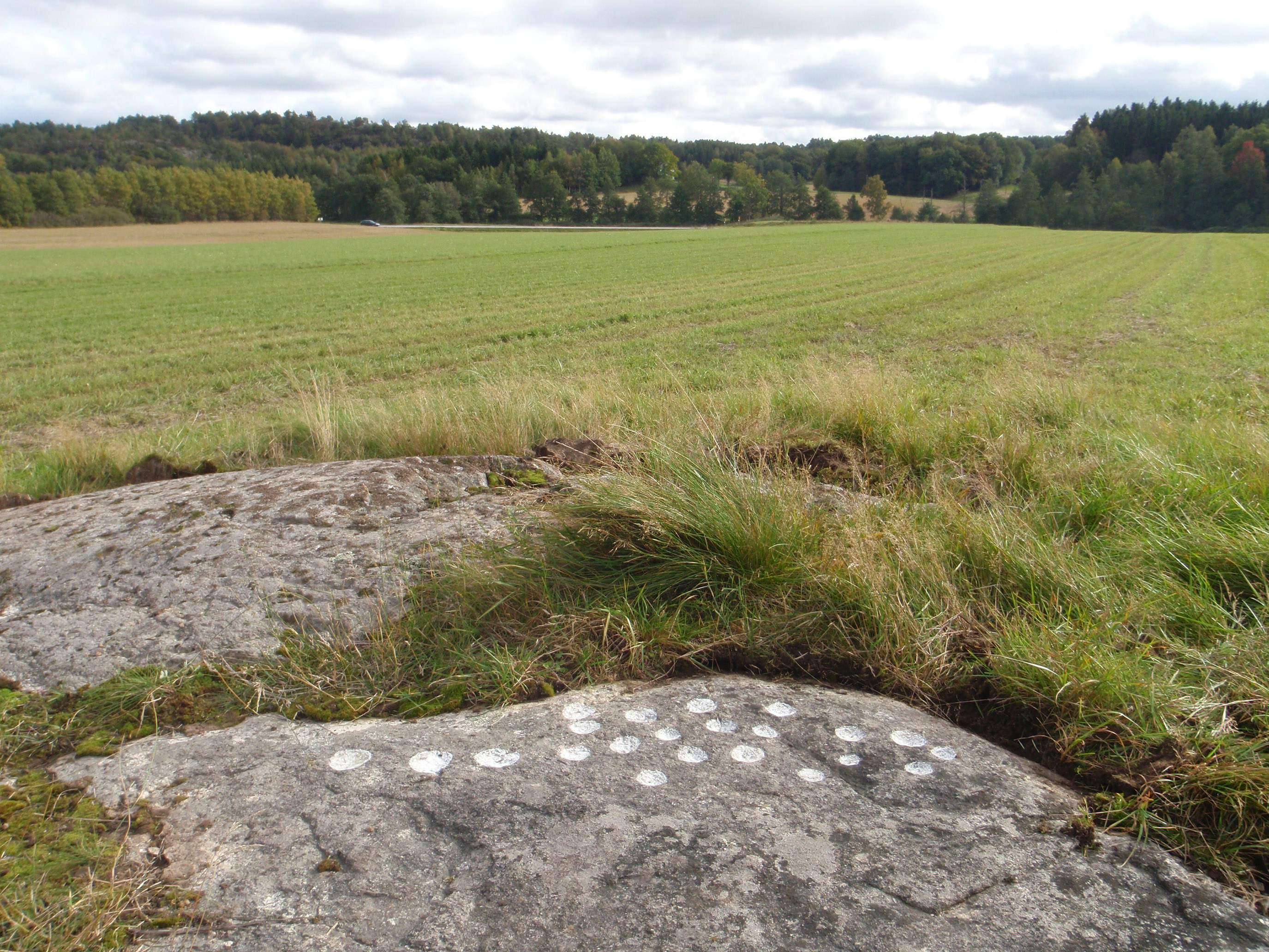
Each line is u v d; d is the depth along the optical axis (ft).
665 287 92.73
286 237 265.13
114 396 40.27
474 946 4.91
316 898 5.31
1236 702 7.20
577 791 6.37
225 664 8.46
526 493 13.17
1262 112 458.09
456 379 41.70
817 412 20.07
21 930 5.02
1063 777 6.88
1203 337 49.62
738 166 475.72
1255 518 11.00
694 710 7.69
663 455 12.91
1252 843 5.92
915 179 491.31
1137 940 4.99
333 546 10.88
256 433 23.13
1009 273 106.83
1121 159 475.31
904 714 7.73
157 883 5.47
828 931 5.00
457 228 339.57
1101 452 16.42
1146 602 9.32
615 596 9.60
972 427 17.95
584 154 430.20
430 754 6.93
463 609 9.43
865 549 10.14
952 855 5.71
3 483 19.53
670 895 5.28
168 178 364.58
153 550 10.85
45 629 9.20
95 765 6.89
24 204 310.86
